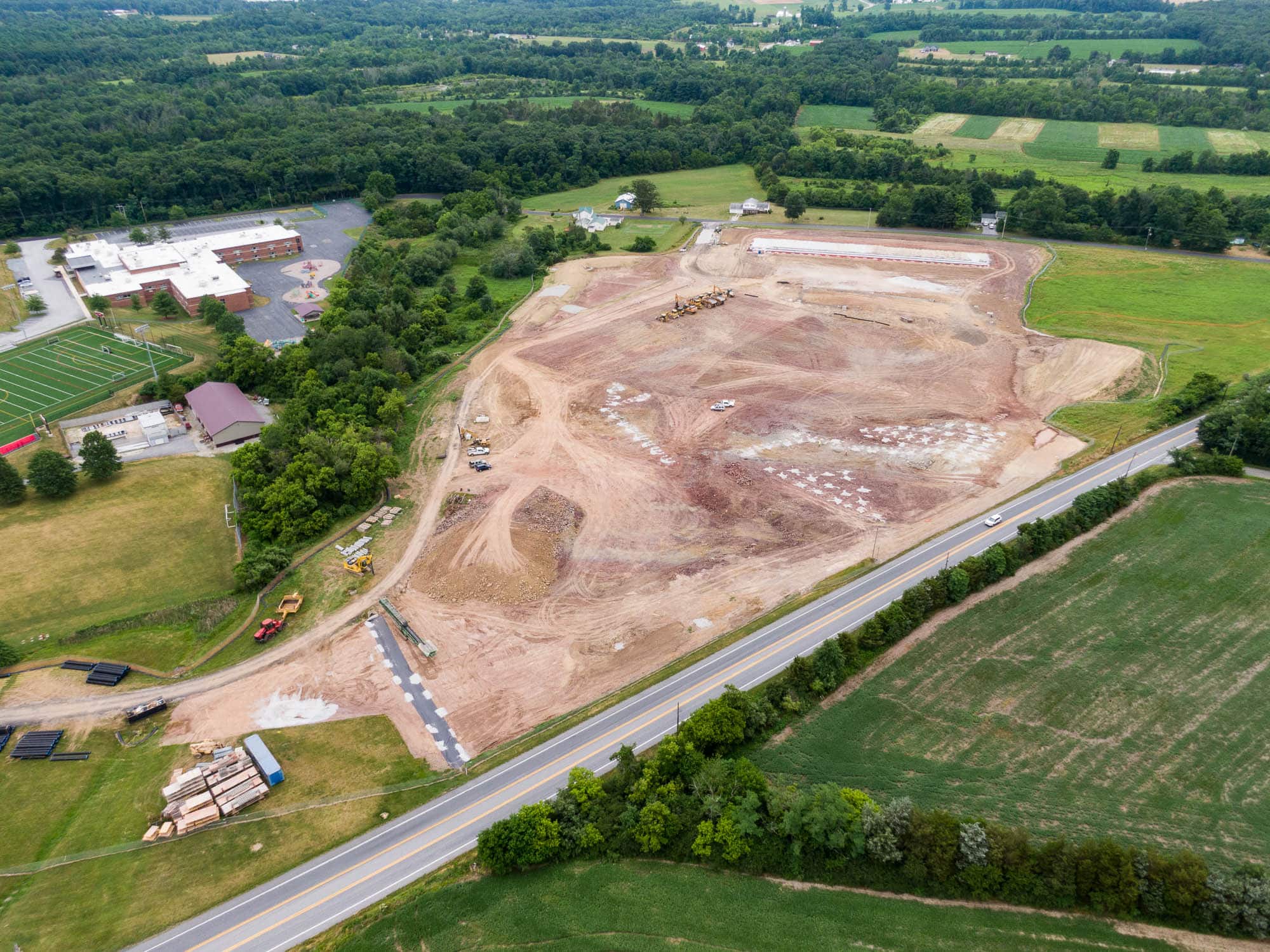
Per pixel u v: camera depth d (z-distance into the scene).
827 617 94.75
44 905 65.62
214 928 63.84
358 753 79.81
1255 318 171.38
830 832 66.81
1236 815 70.50
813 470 123.94
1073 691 83.94
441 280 196.75
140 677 89.62
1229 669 86.62
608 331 173.50
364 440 127.62
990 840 64.62
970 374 152.25
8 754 79.94
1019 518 111.50
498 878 67.31
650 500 117.94
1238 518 110.69
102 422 138.75
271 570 103.06
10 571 104.31
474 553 107.44
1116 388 146.12
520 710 84.44
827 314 178.88
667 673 88.00
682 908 64.31
